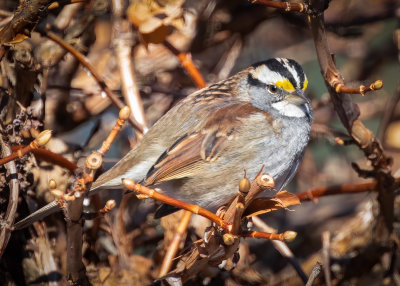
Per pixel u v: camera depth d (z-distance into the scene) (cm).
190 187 870
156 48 1088
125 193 847
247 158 872
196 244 682
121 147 1088
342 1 1172
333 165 1223
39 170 825
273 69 919
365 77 1289
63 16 930
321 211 1172
